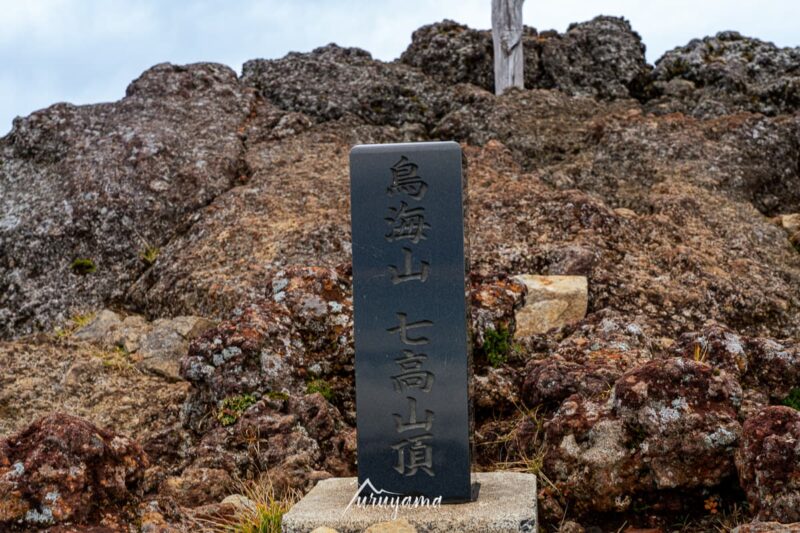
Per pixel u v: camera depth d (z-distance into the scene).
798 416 1.44
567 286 2.48
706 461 1.53
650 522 1.58
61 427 1.47
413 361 1.51
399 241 1.52
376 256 1.53
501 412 2.02
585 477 1.60
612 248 2.76
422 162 1.52
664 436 1.55
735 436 1.52
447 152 1.51
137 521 1.47
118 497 1.49
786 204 3.39
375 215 1.53
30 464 1.41
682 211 3.03
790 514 1.35
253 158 3.51
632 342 2.08
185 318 2.55
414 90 4.23
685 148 3.46
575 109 4.03
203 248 2.95
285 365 2.04
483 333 2.15
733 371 1.86
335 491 1.57
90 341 2.65
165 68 4.10
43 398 2.26
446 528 1.35
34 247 3.19
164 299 2.84
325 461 1.88
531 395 1.93
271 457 1.85
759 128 3.60
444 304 1.50
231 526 1.55
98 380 2.34
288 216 3.05
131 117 3.76
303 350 2.12
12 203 3.44
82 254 3.18
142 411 2.20
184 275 2.85
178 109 3.81
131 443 1.57
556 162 3.61
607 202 3.22
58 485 1.41
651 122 3.65
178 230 3.20
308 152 3.56
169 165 3.43
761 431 1.45
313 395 1.97
